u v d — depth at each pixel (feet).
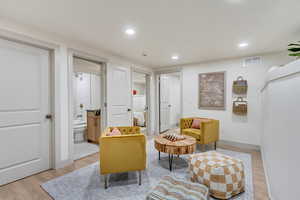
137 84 27.30
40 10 5.63
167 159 9.09
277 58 10.30
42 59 7.64
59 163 8.00
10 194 5.82
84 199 5.48
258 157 9.44
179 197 4.33
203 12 5.76
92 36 8.00
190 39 8.37
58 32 7.50
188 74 13.97
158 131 16.21
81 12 5.78
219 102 12.40
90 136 13.07
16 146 6.78
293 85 3.87
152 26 6.91
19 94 6.86
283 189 4.36
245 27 6.93
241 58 11.51
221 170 5.41
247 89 11.25
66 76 8.38
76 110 17.87
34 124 7.38
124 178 6.92
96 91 16.35
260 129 10.73
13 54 6.66
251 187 6.22
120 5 5.34
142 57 12.00
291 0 4.97
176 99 21.06
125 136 6.15
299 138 3.52
